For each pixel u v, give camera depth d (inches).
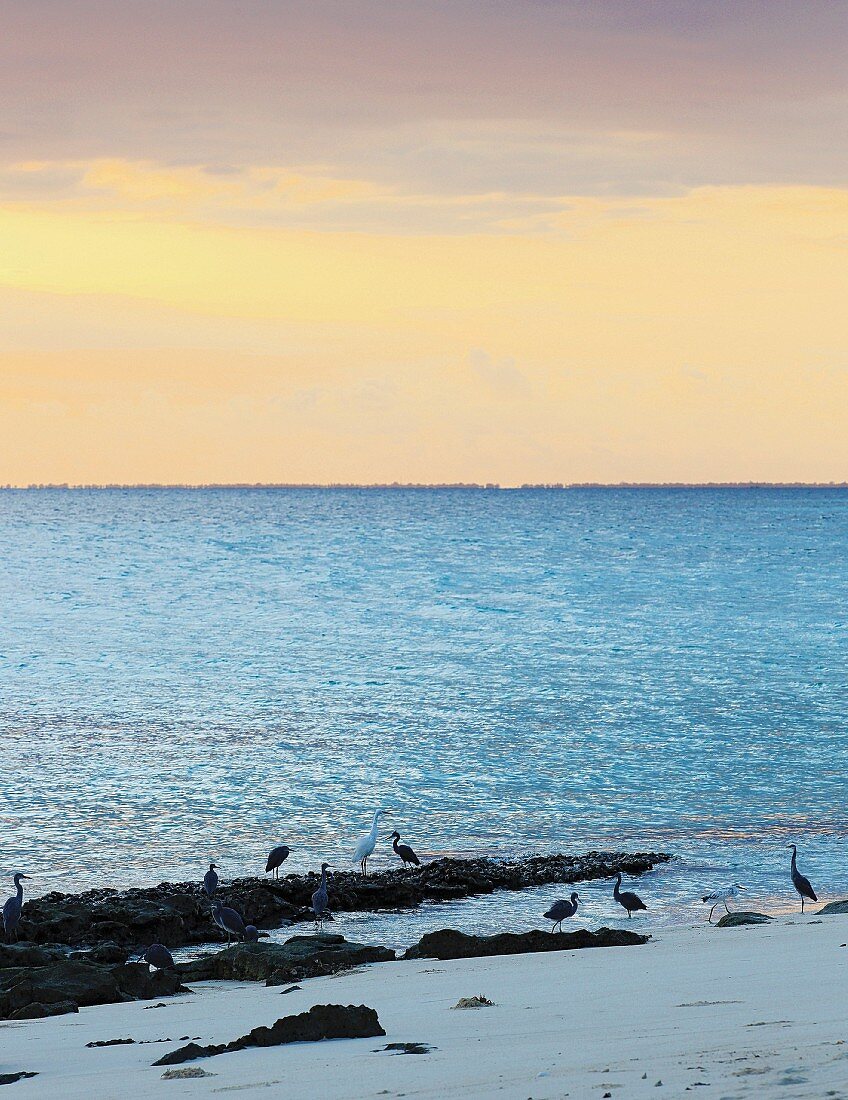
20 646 4894.2
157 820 2262.6
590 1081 559.2
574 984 985.5
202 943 1641.2
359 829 2226.9
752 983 887.7
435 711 3427.7
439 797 2456.9
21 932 1557.6
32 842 2103.8
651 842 2135.8
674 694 3720.5
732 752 2876.5
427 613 6314.0
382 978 1174.3
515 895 1847.9
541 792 2501.2
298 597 7234.3
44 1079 743.1
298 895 1803.6
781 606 6579.7
